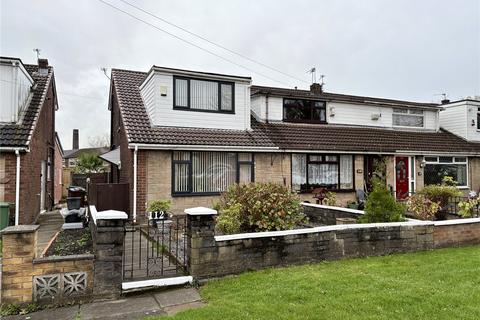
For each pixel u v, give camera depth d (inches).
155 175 472.4
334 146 603.2
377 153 635.5
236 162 531.8
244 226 307.6
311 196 590.6
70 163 1729.8
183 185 491.8
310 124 678.5
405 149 663.8
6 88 453.1
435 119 828.0
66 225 419.2
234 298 188.5
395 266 245.1
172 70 511.2
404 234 293.0
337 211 392.8
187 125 526.3
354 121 725.9
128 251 294.4
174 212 479.5
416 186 685.9
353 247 274.1
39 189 559.5
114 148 730.8
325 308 171.2
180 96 526.3
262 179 550.3
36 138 508.1
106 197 475.5
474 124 837.8
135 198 458.6
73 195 512.4
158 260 264.4
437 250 299.1
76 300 194.5
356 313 165.3
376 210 322.7
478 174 779.4
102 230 201.6
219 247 229.9
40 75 639.8
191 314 168.6
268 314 165.3
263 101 640.4
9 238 187.0
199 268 223.9
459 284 203.8
